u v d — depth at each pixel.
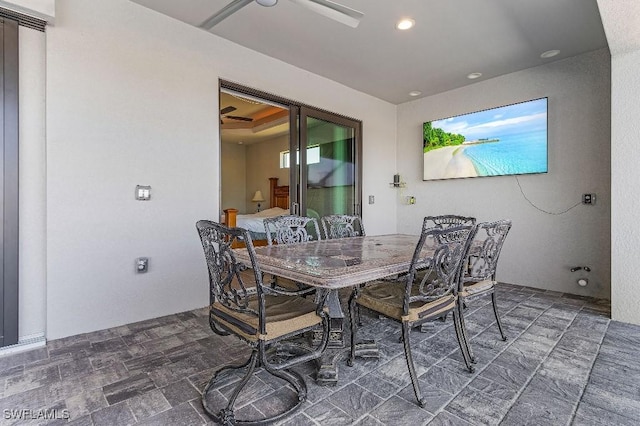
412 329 2.55
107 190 2.53
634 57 2.66
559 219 3.68
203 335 2.42
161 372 1.89
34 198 2.27
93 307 2.48
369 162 4.81
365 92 4.65
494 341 2.32
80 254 2.42
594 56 3.41
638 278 2.65
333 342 2.00
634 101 2.67
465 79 4.18
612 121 2.77
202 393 1.68
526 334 2.45
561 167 3.65
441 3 2.57
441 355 2.12
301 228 2.85
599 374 1.87
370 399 1.64
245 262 1.89
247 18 2.80
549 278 3.75
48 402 1.60
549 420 1.47
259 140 8.28
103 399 1.63
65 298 2.37
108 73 2.52
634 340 2.33
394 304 1.80
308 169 3.98
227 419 1.42
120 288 2.61
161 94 2.79
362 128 4.68
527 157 3.85
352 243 2.56
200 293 3.05
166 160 2.83
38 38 2.26
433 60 3.63
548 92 3.71
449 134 4.54
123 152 2.60
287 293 1.62
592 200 3.45
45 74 2.28
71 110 2.37
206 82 3.06
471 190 4.38
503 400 1.62
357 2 2.55
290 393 1.69
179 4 2.65
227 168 8.64
